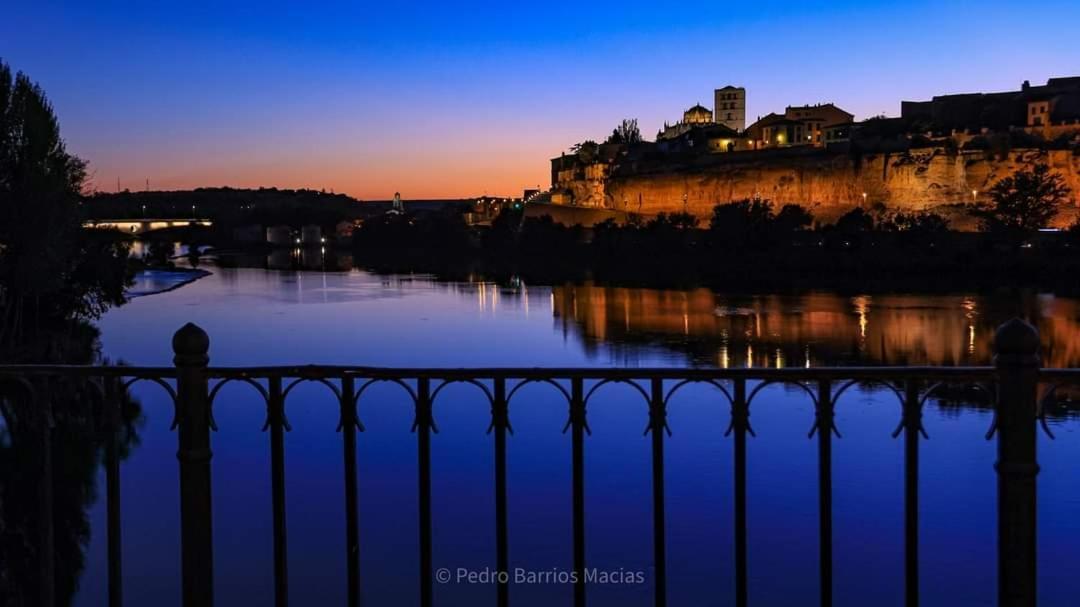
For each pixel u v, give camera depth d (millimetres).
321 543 20125
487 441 29281
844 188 127125
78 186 40000
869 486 24516
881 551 20000
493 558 19547
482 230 193250
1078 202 106250
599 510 22719
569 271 119188
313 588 17672
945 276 85625
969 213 109812
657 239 118938
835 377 4496
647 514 22422
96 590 16312
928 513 22453
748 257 104000
